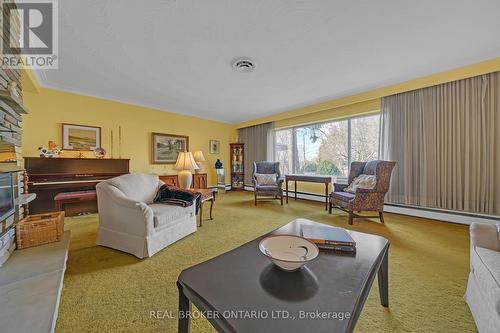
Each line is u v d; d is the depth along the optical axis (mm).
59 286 1156
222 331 642
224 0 1608
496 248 1157
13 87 1561
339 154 4418
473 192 2736
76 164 3354
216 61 2562
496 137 2600
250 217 3254
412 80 3129
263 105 4500
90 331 1061
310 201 4625
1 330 850
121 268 1687
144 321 1134
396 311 1209
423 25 1917
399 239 2318
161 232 2039
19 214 1681
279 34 2043
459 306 1248
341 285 823
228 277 875
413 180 3248
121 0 1592
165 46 2229
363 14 1773
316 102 4266
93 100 3754
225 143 6230
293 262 869
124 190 2176
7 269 1309
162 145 4723
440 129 2994
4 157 1567
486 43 2217
